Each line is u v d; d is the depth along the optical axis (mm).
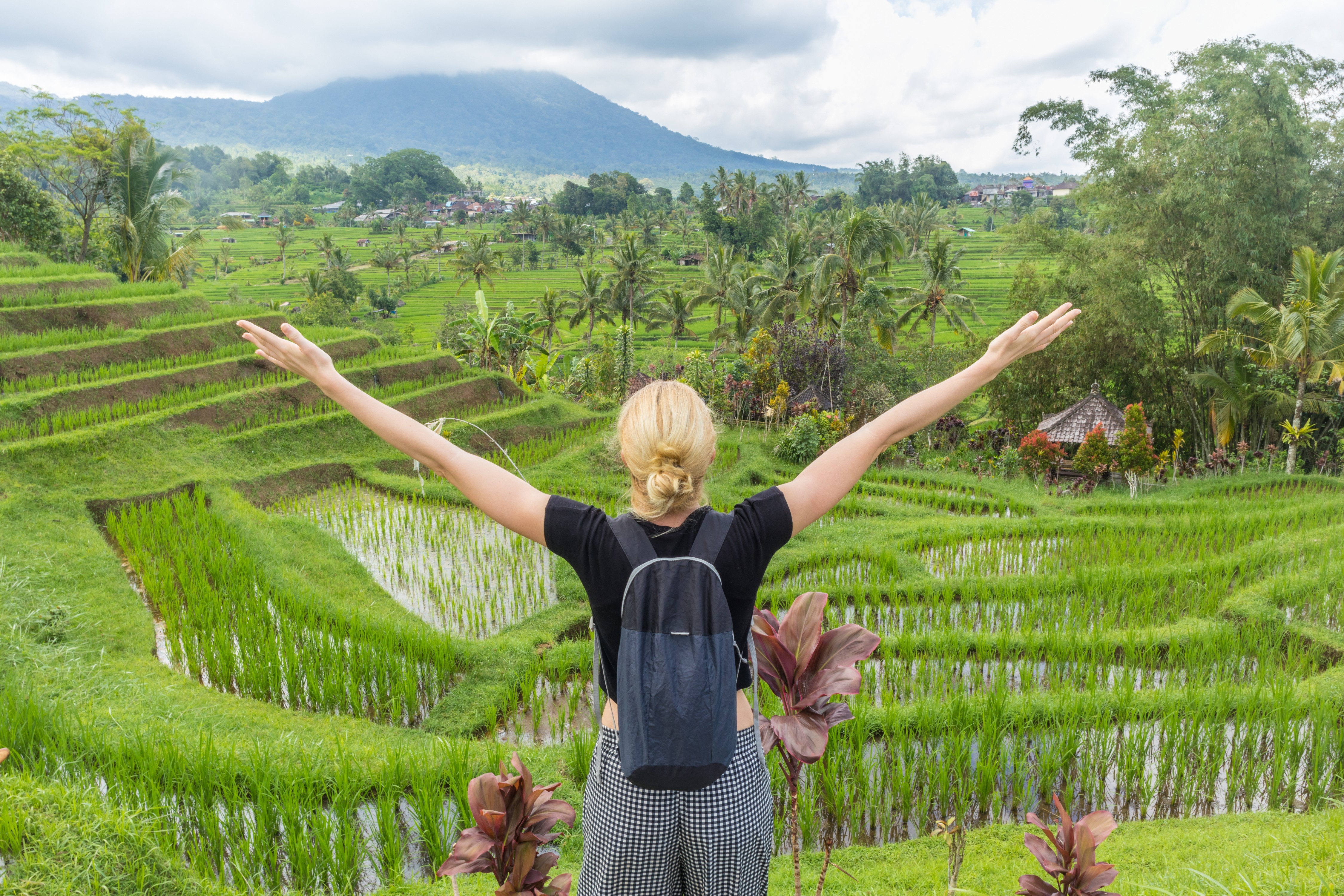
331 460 20625
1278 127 23922
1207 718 8227
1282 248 24859
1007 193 193875
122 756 6883
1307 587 12805
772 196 126625
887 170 178125
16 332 22672
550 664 10492
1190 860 5918
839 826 7125
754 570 1668
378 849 6680
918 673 10102
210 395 21250
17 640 9820
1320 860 5082
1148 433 21125
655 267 114312
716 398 29203
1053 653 10555
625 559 1633
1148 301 27266
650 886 1749
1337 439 26344
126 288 27156
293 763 7332
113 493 16094
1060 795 7508
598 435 25375
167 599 11859
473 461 1792
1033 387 30891
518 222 149500
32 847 5023
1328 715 8102
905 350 37438
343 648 10133
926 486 22219
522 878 2496
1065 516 18562
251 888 5988
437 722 9109
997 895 5461
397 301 101812
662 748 1522
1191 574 13648
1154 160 25688
